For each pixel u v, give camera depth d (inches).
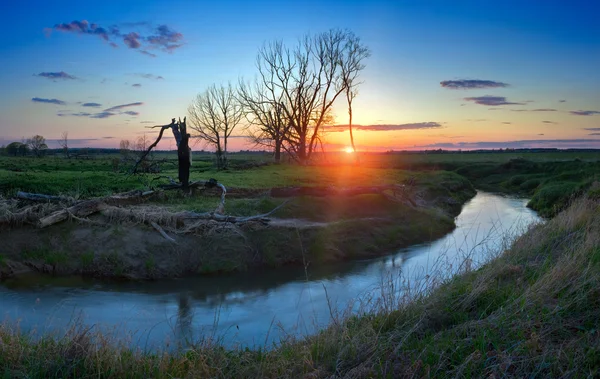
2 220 516.1
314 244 589.9
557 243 351.3
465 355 183.0
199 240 540.1
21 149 2481.5
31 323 334.6
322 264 565.9
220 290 452.1
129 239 518.9
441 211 922.7
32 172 1003.9
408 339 206.5
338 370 182.1
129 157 1264.8
